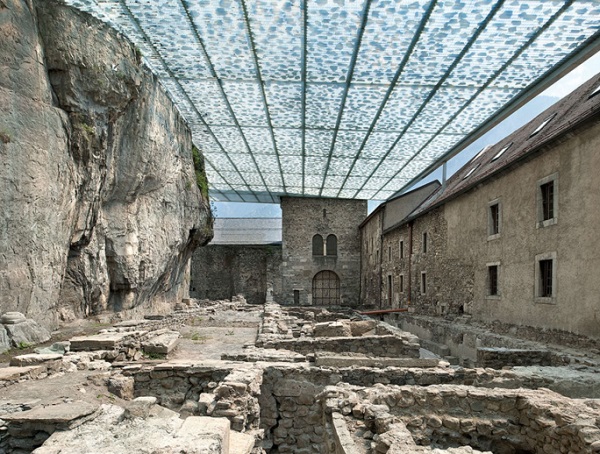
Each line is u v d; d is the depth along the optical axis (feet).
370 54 37.73
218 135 63.10
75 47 32.48
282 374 22.40
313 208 113.09
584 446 12.91
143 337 30.07
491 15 31.27
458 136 57.67
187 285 77.77
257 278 118.11
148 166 46.62
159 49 39.11
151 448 10.52
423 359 27.22
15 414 13.47
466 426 16.11
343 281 111.86
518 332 38.99
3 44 27.12
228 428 12.03
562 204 33.68
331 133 59.16
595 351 28.94
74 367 21.83
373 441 13.03
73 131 33.32
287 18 33.32
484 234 46.85
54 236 31.58
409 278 71.87
